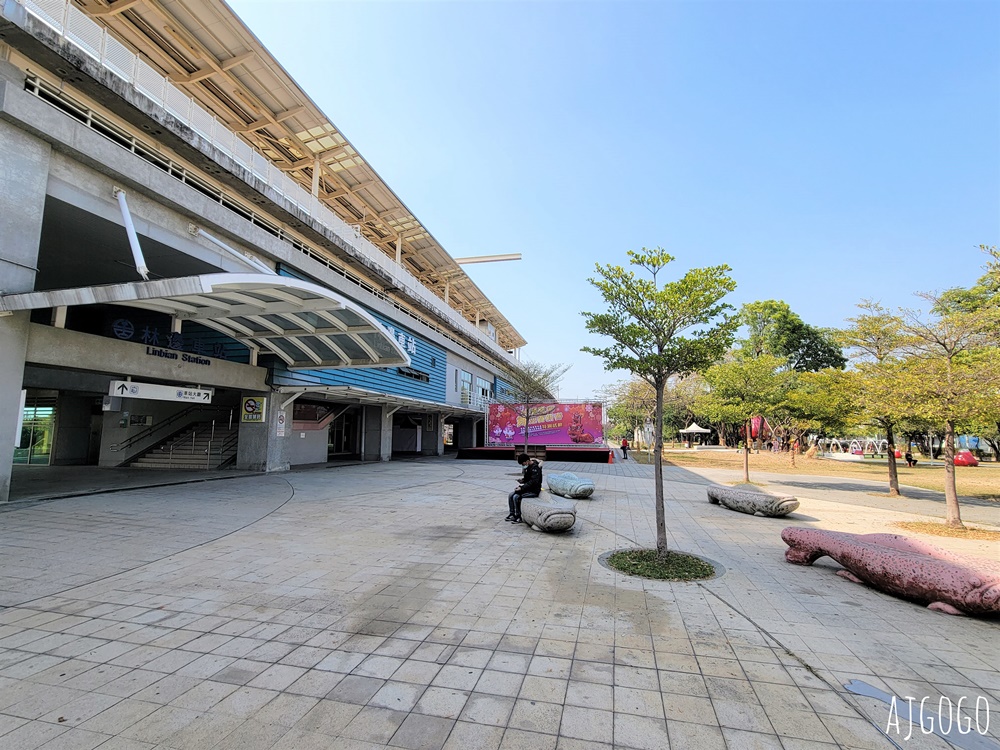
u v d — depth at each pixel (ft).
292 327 44.34
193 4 41.86
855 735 9.43
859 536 21.07
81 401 62.49
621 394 161.89
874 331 43.34
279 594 16.83
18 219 28.50
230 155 44.37
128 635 13.50
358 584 17.98
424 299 88.43
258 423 53.72
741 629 14.51
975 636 14.38
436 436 108.78
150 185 36.37
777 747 9.02
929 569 16.60
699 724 9.69
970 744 9.22
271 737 9.11
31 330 31.83
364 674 11.51
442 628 14.20
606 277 22.22
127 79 35.01
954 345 33.37
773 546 25.50
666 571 19.79
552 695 10.68
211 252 43.52
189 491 38.55
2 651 12.44
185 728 9.37
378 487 44.62
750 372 58.80
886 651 13.25
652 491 48.11
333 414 73.51
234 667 11.78
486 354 141.38
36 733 9.14
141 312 55.88
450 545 23.97
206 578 18.38
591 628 14.35
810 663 12.46
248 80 50.52
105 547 22.04
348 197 74.69
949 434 32.86
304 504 34.47
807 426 82.23
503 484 48.55
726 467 87.61
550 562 21.29
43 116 29.22
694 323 21.62
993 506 44.19
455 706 10.20
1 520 26.12
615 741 9.11
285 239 53.78
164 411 62.03
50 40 29.43
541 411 103.35
